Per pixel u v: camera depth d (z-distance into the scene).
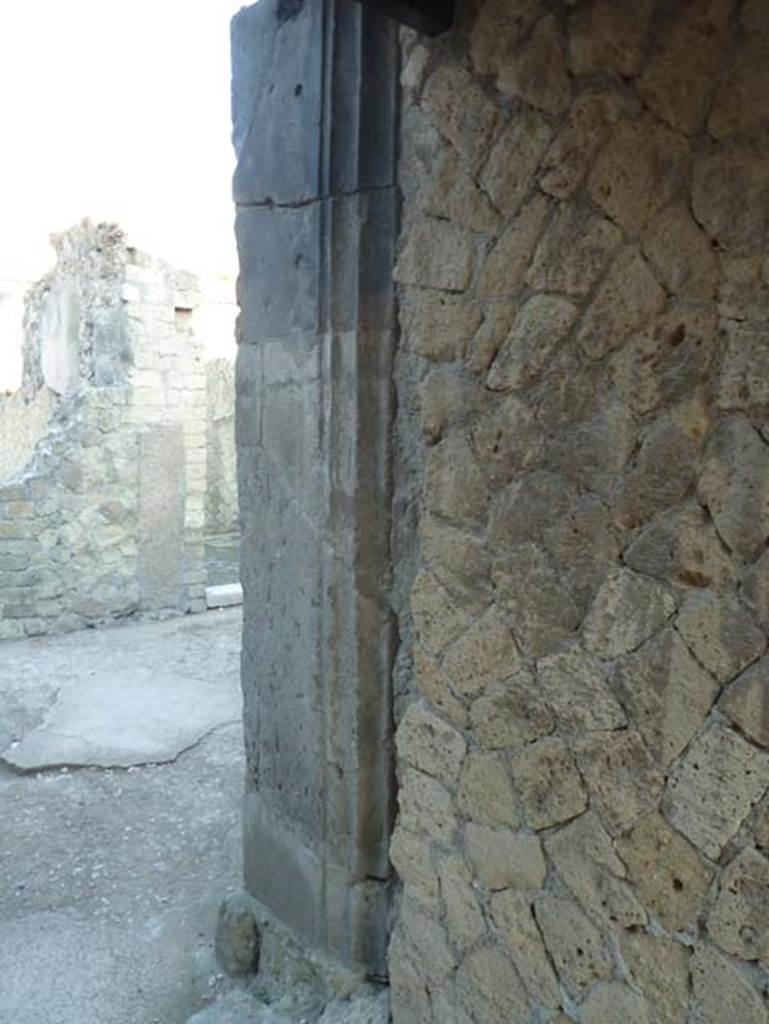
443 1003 1.80
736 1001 1.28
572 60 1.37
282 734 2.17
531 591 1.53
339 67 1.80
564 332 1.43
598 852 1.46
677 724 1.32
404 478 1.84
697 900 1.32
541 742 1.54
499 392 1.55
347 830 2.00
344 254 1.84
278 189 2.00
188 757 3.81
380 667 1.92
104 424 5.94
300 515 2.03
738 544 1.22
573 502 1.44
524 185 1.47
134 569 6.18
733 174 1.19
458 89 1.58
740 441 1.21
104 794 3.47
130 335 6.02
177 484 6.33
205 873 2.90
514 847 1.61
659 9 1.26
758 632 1.20
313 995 2.09
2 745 3.89
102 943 2.51
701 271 1.23
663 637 1.33
